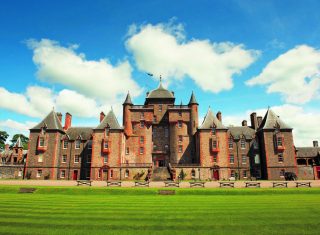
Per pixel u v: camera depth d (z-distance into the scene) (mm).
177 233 13469
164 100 67500
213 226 14750
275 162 56406
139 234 13289
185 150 62719
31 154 58844
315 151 71312
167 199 25359
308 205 21359
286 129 57719
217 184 38281
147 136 63938
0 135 89000
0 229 14008
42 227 14438
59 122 63562
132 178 54656
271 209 19609
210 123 58844
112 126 57531
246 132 63938
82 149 61906
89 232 13586
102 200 24547
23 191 31734
